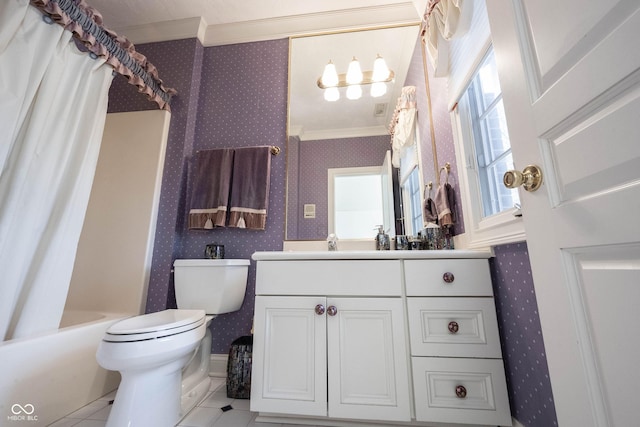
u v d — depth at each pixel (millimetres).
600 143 423
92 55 1339
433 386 993
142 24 2018
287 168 1797
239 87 1961
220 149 1780
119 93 1964
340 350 1048
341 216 1713
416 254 1083
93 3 1854
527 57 579
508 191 1110
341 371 1033
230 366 1340
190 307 1433
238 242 1722
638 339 379
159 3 1856
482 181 1227
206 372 1435
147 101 1923
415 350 1021
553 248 520
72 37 1291
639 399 377
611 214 405
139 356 900
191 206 1709
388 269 1093
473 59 1107
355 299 1081
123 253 1609
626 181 384
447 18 1163
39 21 1098
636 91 374
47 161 1120
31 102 1078
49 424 1049
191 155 1874
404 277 1087
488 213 1199
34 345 1003
